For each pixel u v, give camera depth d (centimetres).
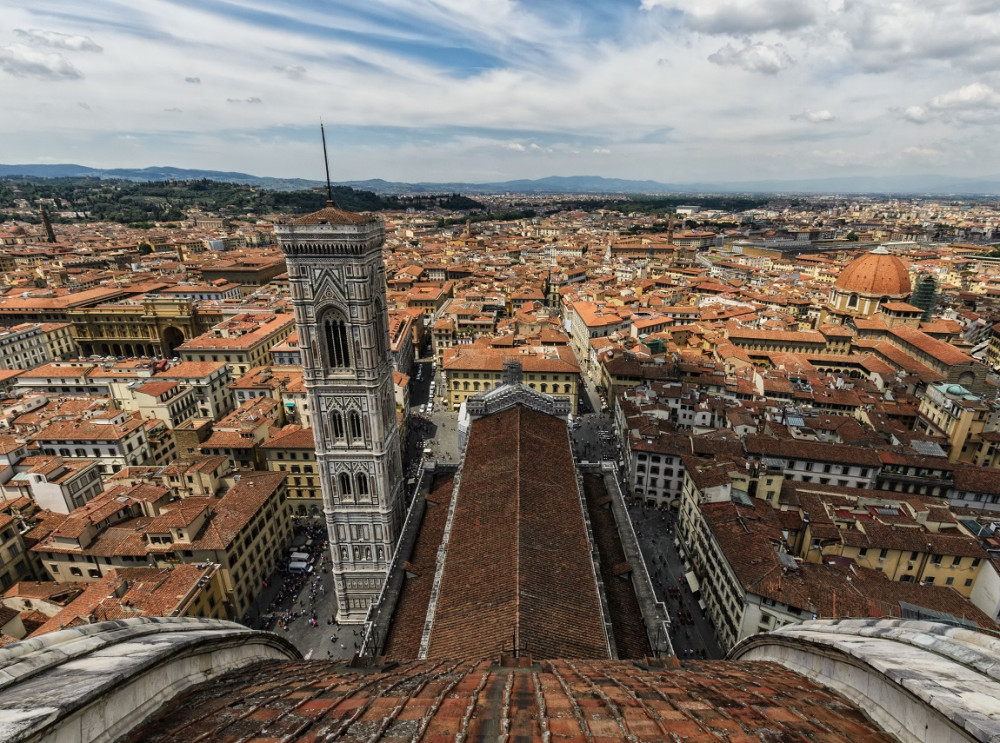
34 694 1582
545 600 4562
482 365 17312
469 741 1714
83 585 8588
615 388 17150
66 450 12331
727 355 19075
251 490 10462
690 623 9294
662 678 2588
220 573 8881
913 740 1755
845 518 9575
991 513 10069
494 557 5128
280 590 10038
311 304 7262
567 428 8681
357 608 9119
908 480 11344
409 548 7275
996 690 1728
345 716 1906
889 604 7506
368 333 7406
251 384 15688
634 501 12838
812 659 2745
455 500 6556
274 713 1922
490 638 4184
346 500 8381
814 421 13525
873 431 13125
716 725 1808
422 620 5841
